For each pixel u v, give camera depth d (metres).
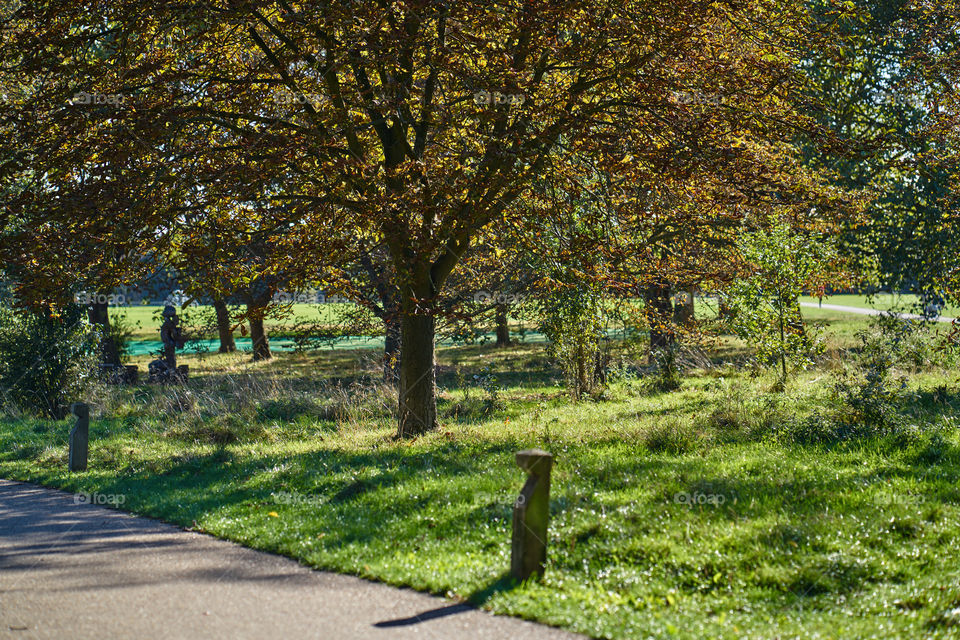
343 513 8.27
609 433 12.11
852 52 17.66
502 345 37.06
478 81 11.03
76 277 11.74
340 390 19.30
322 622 5.36
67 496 10.63
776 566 6.12
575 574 6.11
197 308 27.08
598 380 19.17
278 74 12.08
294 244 11.29
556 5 10.68
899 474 8.76
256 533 7.75
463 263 17.11
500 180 11.41
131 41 12.48
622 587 5.87
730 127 11.97
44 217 11.04
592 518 7.25
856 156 12.69
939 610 5.47
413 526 7.56
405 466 10.46
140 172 10.96
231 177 10.62
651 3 11.35
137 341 45.38
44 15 11.41
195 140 11.79
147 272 12.64
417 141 13.05
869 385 11.94
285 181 11.78
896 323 17.78
